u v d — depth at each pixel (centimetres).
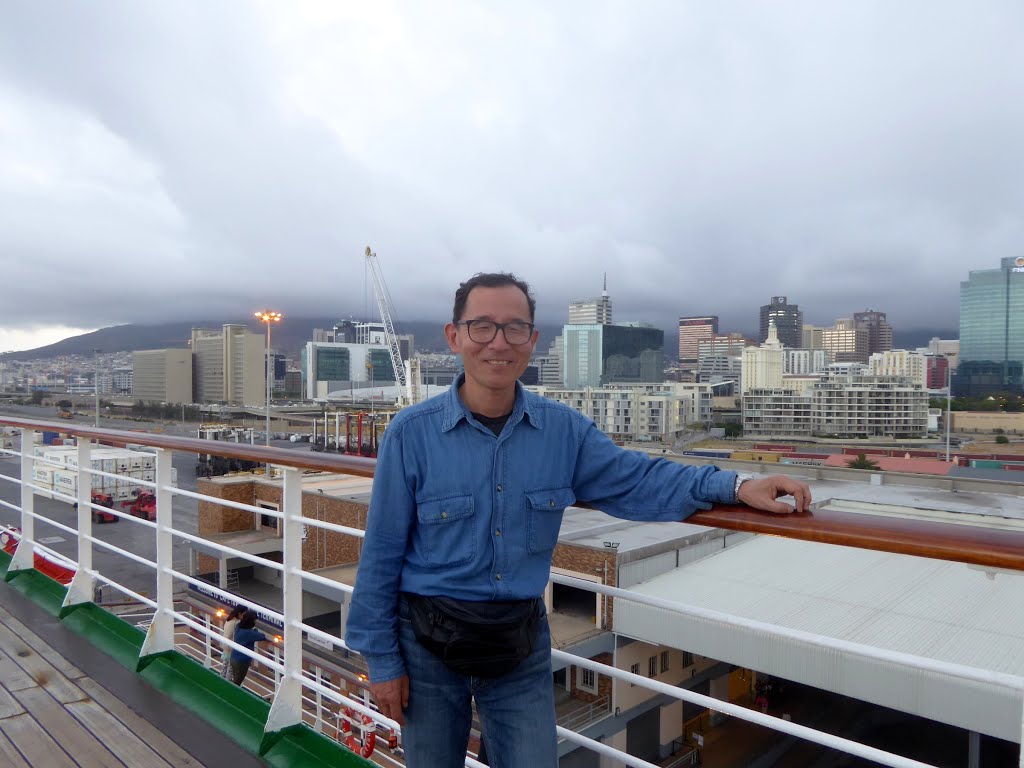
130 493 3966
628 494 151
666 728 1258
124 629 349
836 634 970
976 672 114
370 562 147
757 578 1212
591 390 13075
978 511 1788
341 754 239
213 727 263
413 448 145
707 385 14775
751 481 141
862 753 129
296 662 254
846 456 8894
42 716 270
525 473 143
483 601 141
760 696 1418
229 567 2456
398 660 148
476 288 143
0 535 509
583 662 175
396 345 8569
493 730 152
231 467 4600
